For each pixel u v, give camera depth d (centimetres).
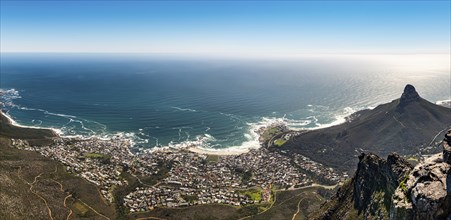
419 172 6025
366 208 8638
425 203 5378
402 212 5850
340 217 9588
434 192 5356
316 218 10562
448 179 5153
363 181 9238
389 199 7806
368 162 9300
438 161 5869
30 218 11744
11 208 11719
